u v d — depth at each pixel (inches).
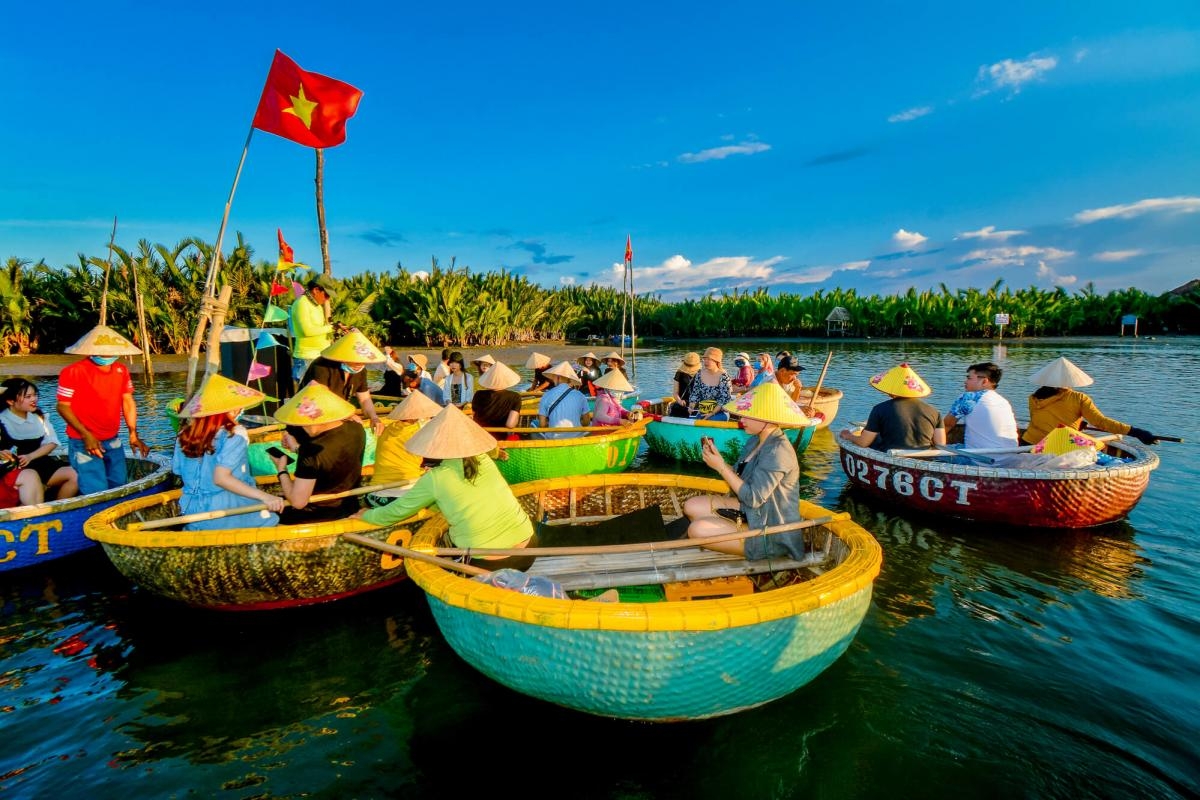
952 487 225.1
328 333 311.7
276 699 133.0
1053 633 152.5
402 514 147.3
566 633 109.9
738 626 108.2
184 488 171.6
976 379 254.4
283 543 153.1
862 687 133.0
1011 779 107.0
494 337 1692.9
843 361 1069.8
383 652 150.8
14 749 117.3
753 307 2036.2
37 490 199.9
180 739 120.4
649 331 2215.8
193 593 157.5
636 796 106.1
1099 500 211.5
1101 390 587.8
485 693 135.0
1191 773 106.9
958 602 169.2
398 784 109.0
